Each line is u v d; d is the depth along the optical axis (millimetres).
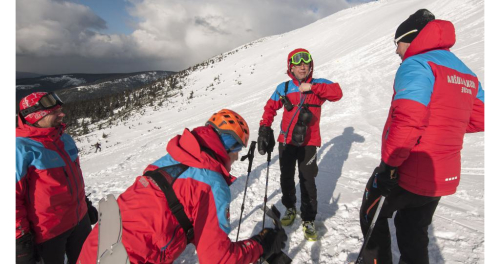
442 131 1600
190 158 1467
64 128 2264
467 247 2338
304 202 2910
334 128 7348
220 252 1383
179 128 20109
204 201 1403
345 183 4160
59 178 2053
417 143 1652
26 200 1906
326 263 2504
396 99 1626
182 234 1462
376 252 2018
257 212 3586
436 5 25172
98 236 1344
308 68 2832
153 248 1379
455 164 1675
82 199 2367
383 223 1979
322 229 3014
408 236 1859
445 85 1566
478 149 4504
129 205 1412
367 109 8461
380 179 1707
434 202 1785
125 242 1331
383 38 23359
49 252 2041
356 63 18203
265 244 1660
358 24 42219
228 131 1584
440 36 1614
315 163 2900
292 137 2773
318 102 2867
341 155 5422
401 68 1688
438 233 2600
